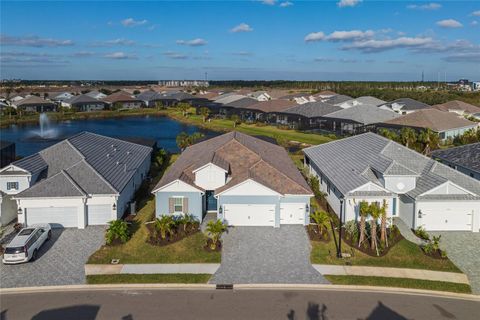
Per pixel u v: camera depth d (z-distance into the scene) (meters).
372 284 24.77
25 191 32.66
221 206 33.59
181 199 33.94
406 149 39.81
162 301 22.81
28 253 27.03
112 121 117.56
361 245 29.75
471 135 66.19
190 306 22.27
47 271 26.19
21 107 124.81
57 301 22.78
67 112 127.94
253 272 26.22
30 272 26.05
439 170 36.03
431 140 55.47
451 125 72.75
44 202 32.59
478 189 33.66
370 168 37.16
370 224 32.88
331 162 43.38
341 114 88.12
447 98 137.62
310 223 34.28
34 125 107.88
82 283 24.72
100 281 24.89
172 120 119.44
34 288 24.16
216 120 112.44
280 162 41.69
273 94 172.38
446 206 32.91
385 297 23.42
